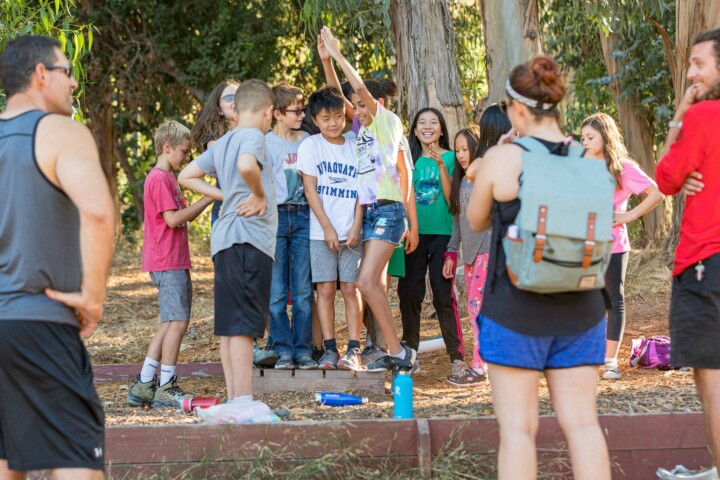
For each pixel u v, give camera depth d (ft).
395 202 17.60
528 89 11.01
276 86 18.71
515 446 10.62
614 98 42.75
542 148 10.82
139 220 56.75
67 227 10.05
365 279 17.53
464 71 39.68
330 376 18.16
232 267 15.37
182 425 13.41
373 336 20.15
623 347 22.24
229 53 47.24
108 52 50.26
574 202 10.21
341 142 18.51
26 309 9.77
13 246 9.79
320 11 27.99
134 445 13.29
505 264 10.80
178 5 48.47
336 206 18.21
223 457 13.38
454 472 13.26
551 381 10.98
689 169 12.00
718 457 12.16
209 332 27.84
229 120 18.49
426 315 27.32
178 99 51.93
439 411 16.29
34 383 9.80
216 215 18.33
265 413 14.40
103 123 52.06
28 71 10.25
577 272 10.25
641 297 27.73
